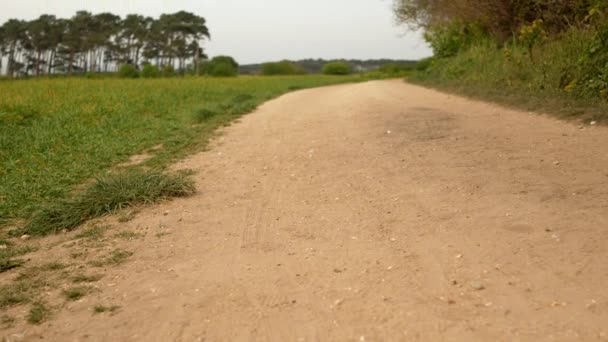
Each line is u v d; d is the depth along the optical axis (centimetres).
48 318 334
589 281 321
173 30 8238
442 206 489
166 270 397
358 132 905
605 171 547
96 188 588
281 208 536
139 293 360
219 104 1536
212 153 856
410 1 2638
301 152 799
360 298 327
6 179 734
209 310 328
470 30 2106
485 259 366
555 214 436
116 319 326
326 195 568
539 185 519
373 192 561
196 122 1226
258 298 339
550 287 318
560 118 853
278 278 366
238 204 561
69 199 594
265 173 692
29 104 1358
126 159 852
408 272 358
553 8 1462
